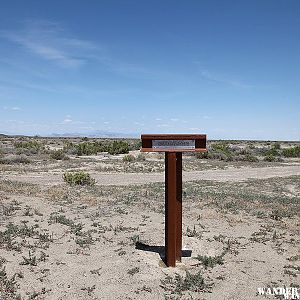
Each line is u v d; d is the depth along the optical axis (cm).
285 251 324
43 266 271
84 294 236
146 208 466
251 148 2155
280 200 556
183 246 323
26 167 1018
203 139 273
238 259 303
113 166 1093
